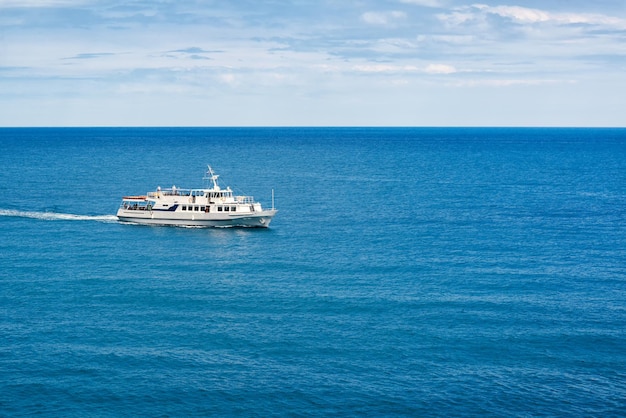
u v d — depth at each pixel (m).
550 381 66.44
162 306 87.31
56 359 70.12
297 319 82.69
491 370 68.69
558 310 85.88
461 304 88.19
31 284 96.69
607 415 60.41
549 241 127.50
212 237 133.00
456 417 60.03
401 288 95.50
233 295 92.25
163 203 147.38
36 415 59.53
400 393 64.00
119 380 65.88
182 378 66.50
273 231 139.88
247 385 65.31
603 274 102.94
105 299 90.00
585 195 199.00
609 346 74.50
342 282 98.69
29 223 147.38
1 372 66.94
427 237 131.88
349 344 74.88
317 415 60.31
